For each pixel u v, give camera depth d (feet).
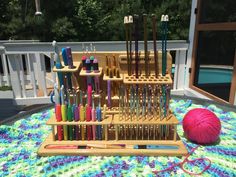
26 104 11.81
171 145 4.51
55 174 3.90
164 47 4.23
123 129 4.66
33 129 5.57
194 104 7.11
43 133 5.34
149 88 4.44
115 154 4.35
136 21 4.10
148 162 4.19
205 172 3.92
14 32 28.45
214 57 10.96
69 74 4.37
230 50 10.00
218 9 10.52
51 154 4.40
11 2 27.94
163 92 4.44
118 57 4.55
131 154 4.34
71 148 4.47
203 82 11.78
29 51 10.98
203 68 11.70
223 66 10.47
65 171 3.99
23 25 28.14
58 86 4.45
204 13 11.42
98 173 3.90
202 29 11.43
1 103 12.64
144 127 4.69
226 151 4.50
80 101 4.52
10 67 11.34
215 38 10.78
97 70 4.29
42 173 3.95
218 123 4.66
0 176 3.88
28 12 28.22
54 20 28.99
